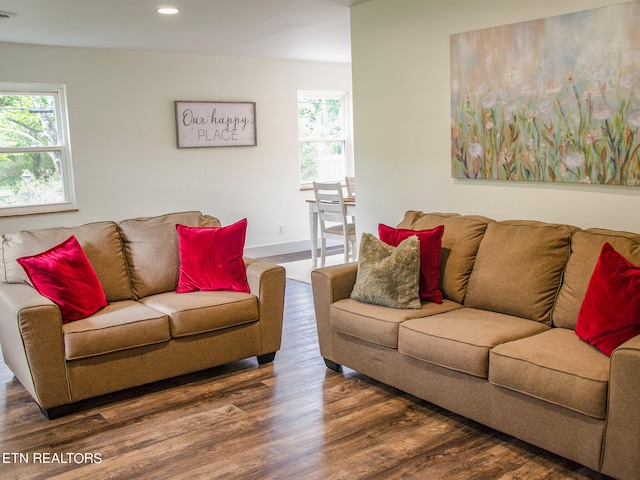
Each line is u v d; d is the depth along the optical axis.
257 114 6.96
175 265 3.88
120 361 3.20
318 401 3.17
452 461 2.53
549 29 3.37
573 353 2.44
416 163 4.35
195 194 6.60
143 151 6.21
